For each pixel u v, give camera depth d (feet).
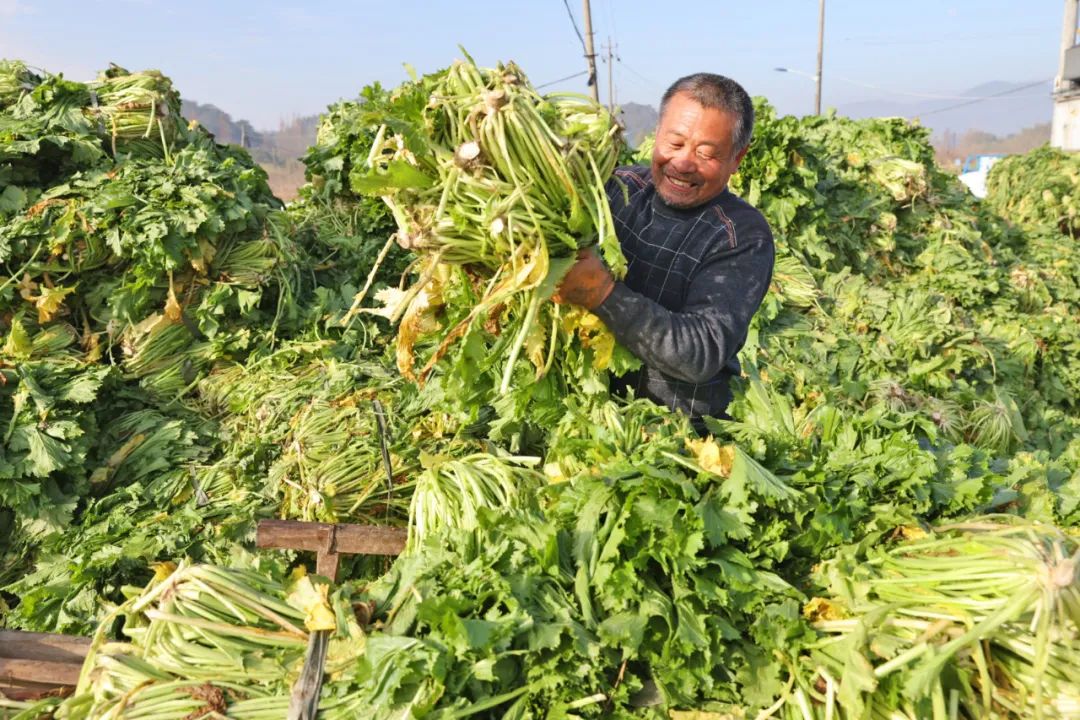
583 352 8.16
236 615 6.36
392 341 15.44
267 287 15.78
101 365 13.91
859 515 6.85
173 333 14.67
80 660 6.97
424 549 6.99
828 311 18.33
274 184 238.27
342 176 21.86
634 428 7.86
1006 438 15.19
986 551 6.26
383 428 10.50
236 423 13.19
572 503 6.83
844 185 24.80
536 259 6.39
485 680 5.68
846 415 8.84
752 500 6.66
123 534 10.16
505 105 6.34
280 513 10.12
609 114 6.97
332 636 6.18
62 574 9.84
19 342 13.67
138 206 14.71
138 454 12.56
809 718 5.87
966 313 21.99
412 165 6.63
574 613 6.10
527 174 6.50
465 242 6.68
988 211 32.19
